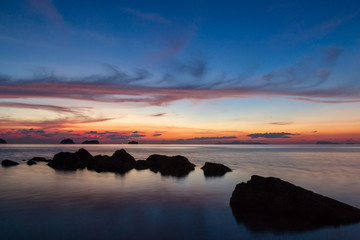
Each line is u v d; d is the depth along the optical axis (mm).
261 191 15633
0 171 32281
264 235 11383
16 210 14656
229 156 72812
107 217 13625
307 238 11086
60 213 14203
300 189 15234
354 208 14031
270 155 78500
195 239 10922
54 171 32812
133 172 33094
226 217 13867
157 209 15281
